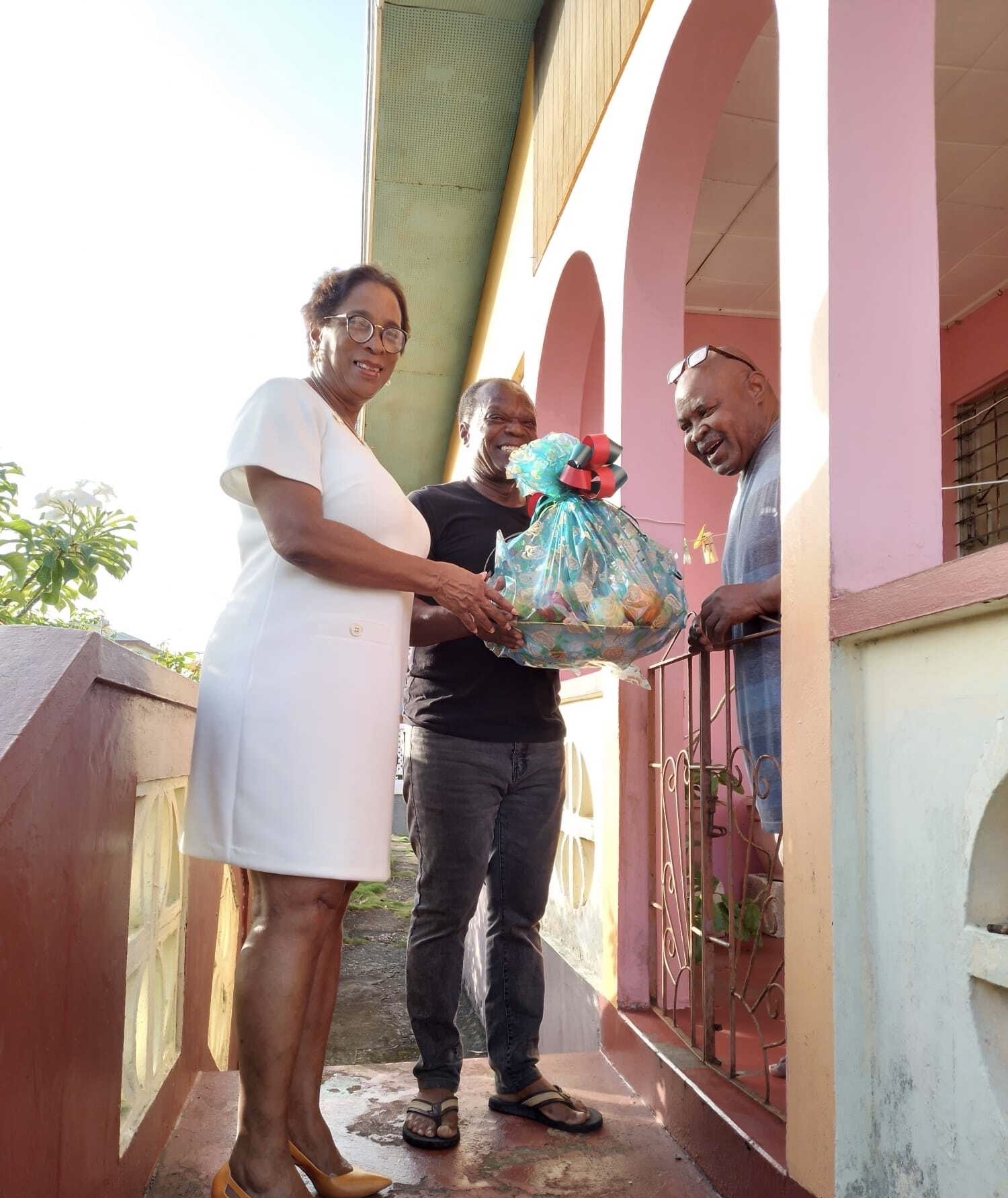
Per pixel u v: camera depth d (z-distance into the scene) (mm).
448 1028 2348
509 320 6043
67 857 1416
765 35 3318
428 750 2352
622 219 3307
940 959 1414
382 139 6070
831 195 1725
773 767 2197
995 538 4867
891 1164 1535
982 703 1336
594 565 1970
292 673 1680
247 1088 1653
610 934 2994
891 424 1703
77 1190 1464
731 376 2420
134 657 1875
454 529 2475
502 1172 2127
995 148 3850
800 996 1729
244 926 4035
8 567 2467
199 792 1723
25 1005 1216
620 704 2984
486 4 5090
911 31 1773
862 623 1558
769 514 2250
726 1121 2000
